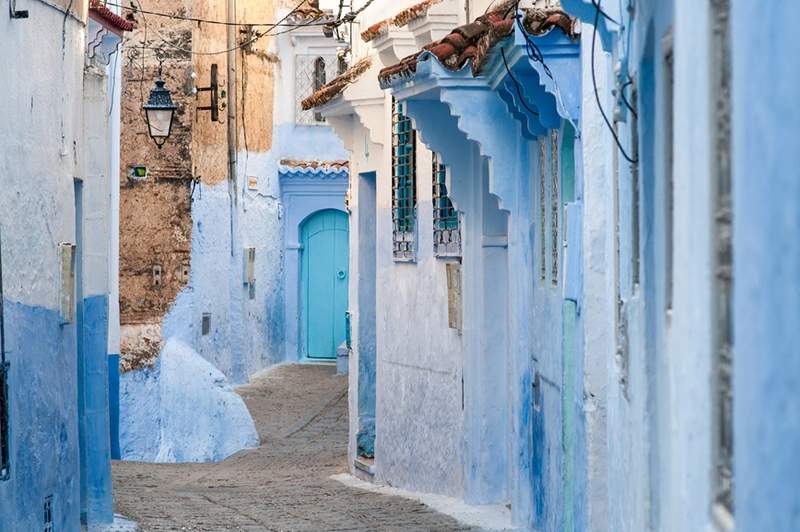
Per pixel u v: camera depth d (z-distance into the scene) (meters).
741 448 3.86
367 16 20.45
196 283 26.23
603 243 10.25
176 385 23.70
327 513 15.39
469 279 15.99
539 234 13.64
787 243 3.42
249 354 32.25
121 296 24.59
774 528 3.51
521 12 10.68
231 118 29.78
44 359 11.90
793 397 3.39
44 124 12.03
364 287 20.78
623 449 8.17
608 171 9.32
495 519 15.01
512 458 15.02
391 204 18.95
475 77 13.89
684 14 5.04
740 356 3.87
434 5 16.45
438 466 17.39
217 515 15.10
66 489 12.66
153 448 23.36
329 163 35.28
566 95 10.73
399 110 18.47
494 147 14.27
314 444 24.48
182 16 25.16
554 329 12.62
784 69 3.44
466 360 16.06
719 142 4.44
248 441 24.17
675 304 5.38
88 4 14.07
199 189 26.47
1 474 10.44
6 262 10.76
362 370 20.70
